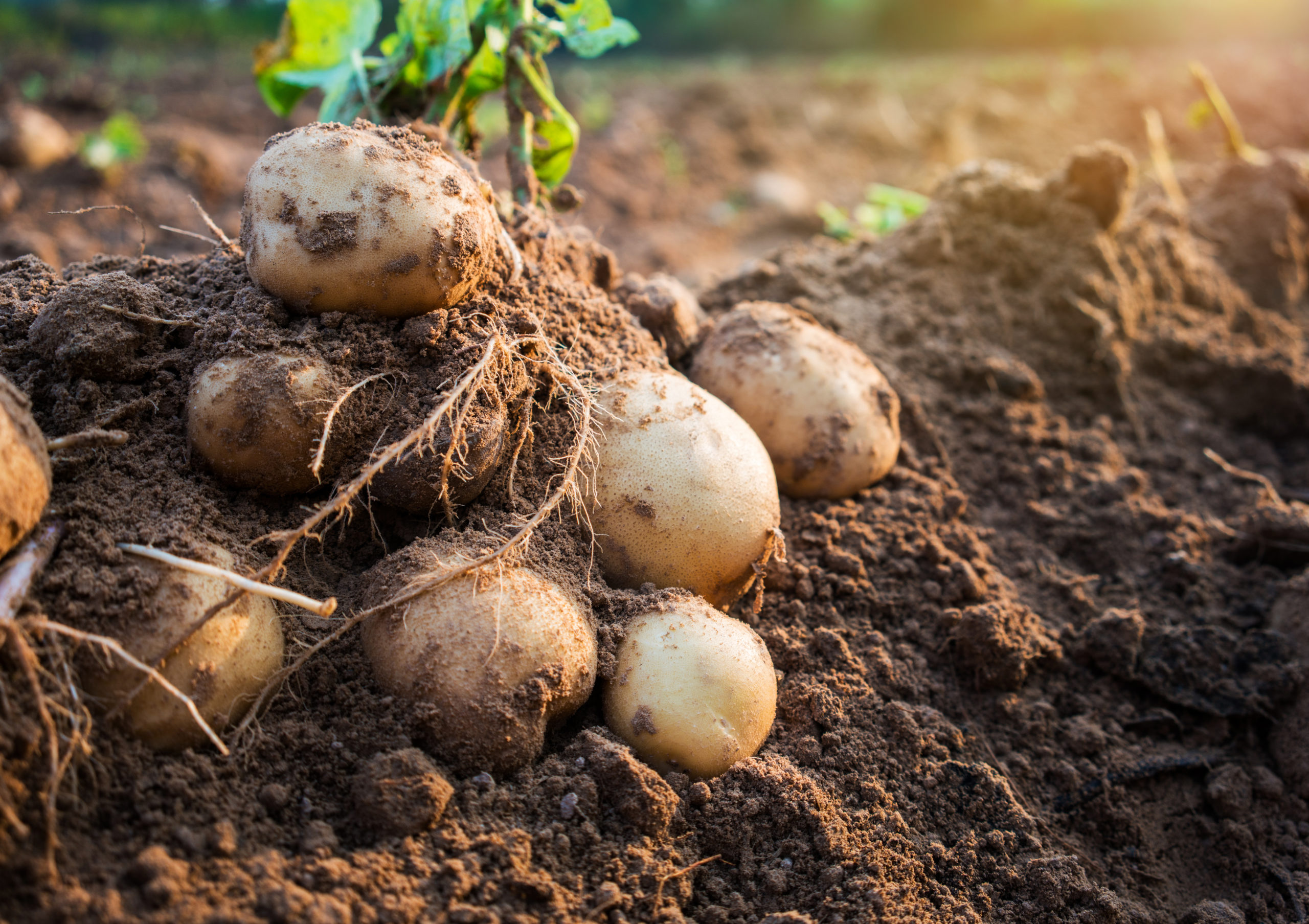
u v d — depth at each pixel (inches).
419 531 24.0
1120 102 84.4
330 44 30.4
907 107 89.9
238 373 22.7
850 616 26.4
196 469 23.2
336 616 23.3
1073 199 32.7
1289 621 27.6
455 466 23.3
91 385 23.0
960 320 31.5
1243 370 33.0
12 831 20.6
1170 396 32.9
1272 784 26.1
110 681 21.5
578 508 24.4
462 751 22.4
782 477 27.0
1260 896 25.1
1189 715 26.9
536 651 22.6
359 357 23.4
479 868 21.8
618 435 24.6
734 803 23.2
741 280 31.6
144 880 20.7
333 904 21.0
